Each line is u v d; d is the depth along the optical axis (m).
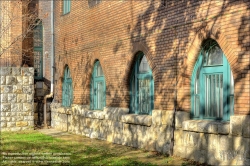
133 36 12.74
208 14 9.67
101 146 12.87
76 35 17.02
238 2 8.77
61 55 18.70
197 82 10.40
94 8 15.35
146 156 10.83
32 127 18.30
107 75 14.27
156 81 11.56
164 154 10.98
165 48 11.21
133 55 12.74
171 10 11.01
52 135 16.19
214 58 9.96
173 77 10.86
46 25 20.73
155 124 11.45
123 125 13.10
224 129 8.93
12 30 18.30
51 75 19.92
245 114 8.48
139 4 12.44
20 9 18.39
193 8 10.19
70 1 17.67
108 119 14.02
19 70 18.05
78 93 16.70
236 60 8.76
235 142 8.65
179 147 10.52
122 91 13.34
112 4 14.02
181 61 10.61
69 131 17.41
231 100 9.41
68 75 18.31
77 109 16.55
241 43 8.66
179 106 10.63
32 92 18.33
